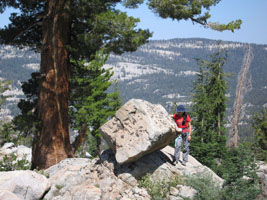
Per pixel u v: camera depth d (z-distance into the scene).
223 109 38.50
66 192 8.06
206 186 7.35
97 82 27.86
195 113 37.50
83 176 8.62
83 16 12.62
